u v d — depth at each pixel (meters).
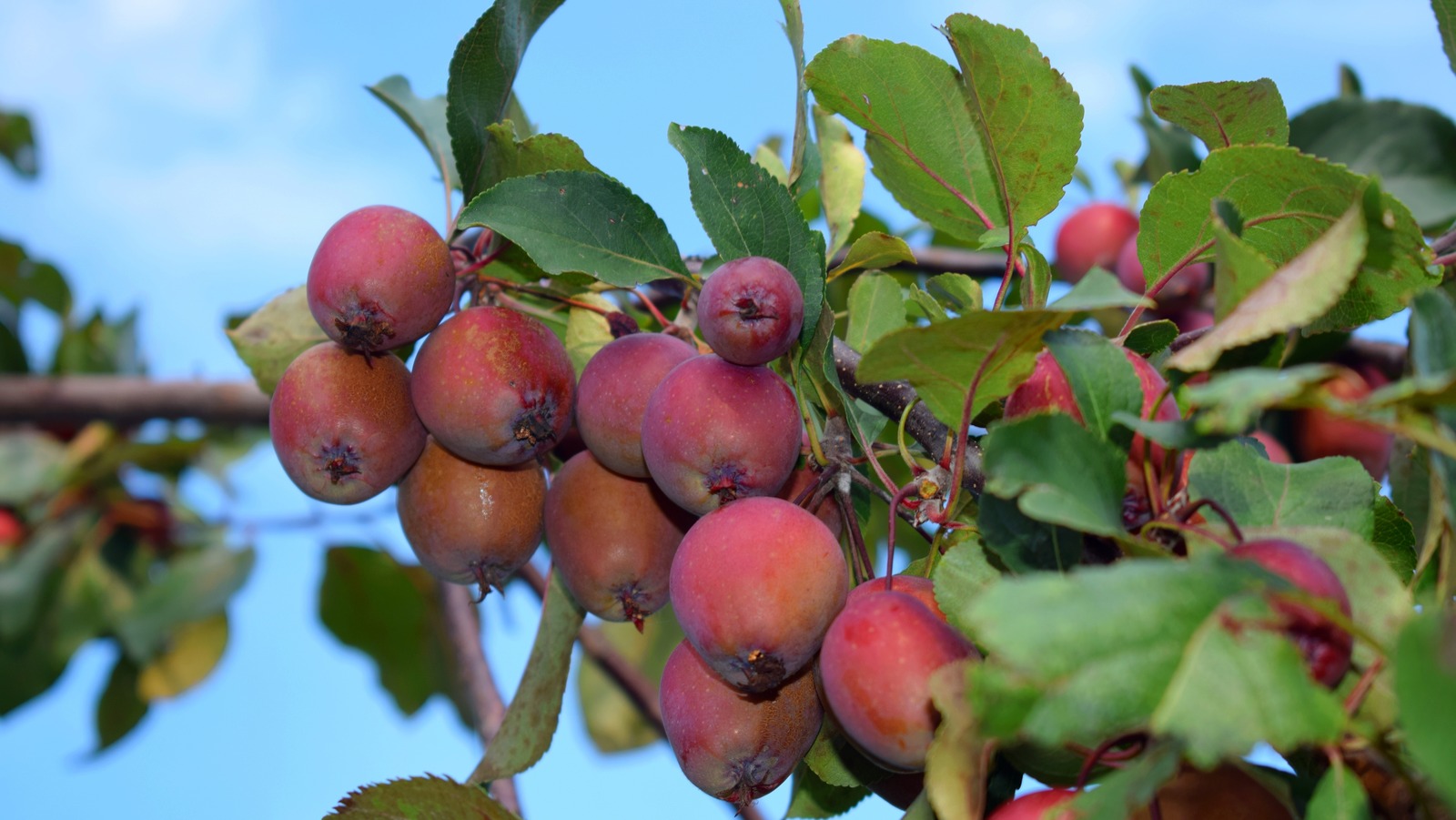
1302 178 0.59
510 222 0.63
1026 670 0.52
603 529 0.64
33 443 1.07
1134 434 0.58
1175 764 0.54
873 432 0.65
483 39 0.65
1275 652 0.52
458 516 0.65
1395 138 0.81
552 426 0.64
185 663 1.11
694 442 0.61
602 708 1.06
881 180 0.67
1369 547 0.56
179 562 1.05
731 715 0.61
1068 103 0.63
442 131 0.71
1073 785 0.58
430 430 0.65
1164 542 0.57
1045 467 0.56
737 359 0.61
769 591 0.59
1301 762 0.57
